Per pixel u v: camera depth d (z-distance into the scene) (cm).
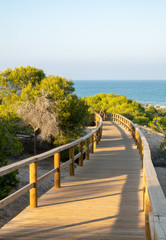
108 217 456
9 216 995
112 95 4894
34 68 2464
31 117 1862
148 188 277
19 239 371
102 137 1916
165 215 198
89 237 378
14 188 1325
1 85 2352
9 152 1348
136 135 1464
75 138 2123
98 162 1018
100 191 620
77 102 2141
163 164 2234
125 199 559
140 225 420
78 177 770
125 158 1109
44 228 409
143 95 18650
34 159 480
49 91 2047
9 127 1588
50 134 2028
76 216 461
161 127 2905
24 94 2050
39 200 550
